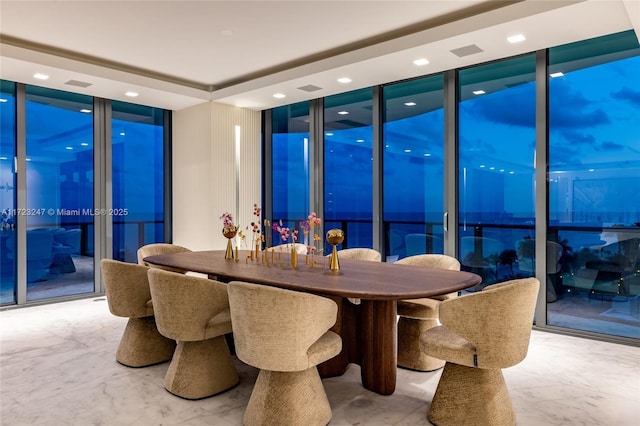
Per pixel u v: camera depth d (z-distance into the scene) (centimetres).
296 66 525
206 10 378
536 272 441
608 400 282
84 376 324
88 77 504
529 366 341
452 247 491
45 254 589
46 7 371
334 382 314
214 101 622
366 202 573
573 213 438
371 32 429
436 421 250
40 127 574
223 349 302
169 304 274
